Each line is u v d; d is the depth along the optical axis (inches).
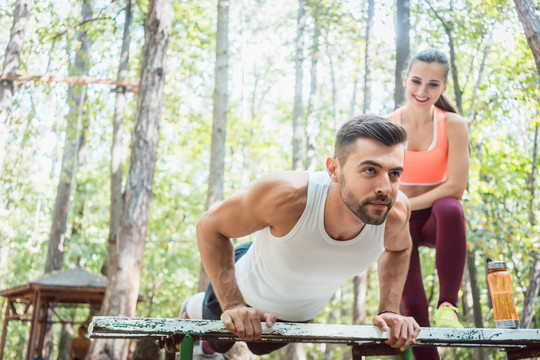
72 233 688.4
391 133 72.3
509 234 345.7
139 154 361.4
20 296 502.9
